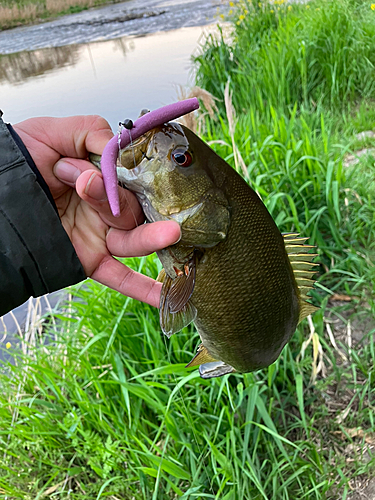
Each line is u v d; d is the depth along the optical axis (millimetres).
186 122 614
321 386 434
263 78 971
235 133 696
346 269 541
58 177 277
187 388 459
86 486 420
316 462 387
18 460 460
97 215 286
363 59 938
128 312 504
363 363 457
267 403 443
